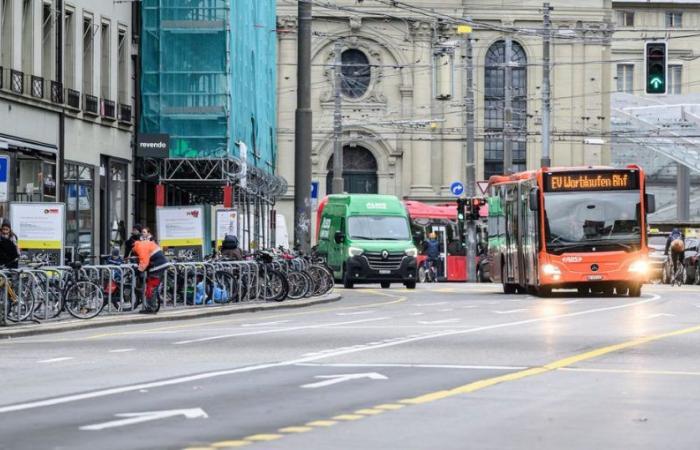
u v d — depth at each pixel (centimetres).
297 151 6994
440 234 10956
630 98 15788
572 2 13025
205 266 5531
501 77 13088
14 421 2044
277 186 9306
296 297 6150
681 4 19088
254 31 8450
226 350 3359
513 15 12988
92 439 1842
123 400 2308
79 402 2284
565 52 13088
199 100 7356
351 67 12925
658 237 10244
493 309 5403
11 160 6084
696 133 12462
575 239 6444
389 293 7388
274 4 9762
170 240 6022
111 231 7194
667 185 18375
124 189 7369
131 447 1767
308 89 6981
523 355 3162
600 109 13138
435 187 13038
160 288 5238
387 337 3762
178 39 7375
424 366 2891
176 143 7344
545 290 6644
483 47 13012
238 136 7706
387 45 12888
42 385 2572
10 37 6100
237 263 5781
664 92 6188
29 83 6250
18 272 4356
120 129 7294
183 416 2086
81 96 6844
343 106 12900
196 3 7375
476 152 13100
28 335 4112
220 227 6581
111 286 4866
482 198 9700
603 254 6431
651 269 9625
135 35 7425
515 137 13025
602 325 4275
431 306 5734
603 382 2577
